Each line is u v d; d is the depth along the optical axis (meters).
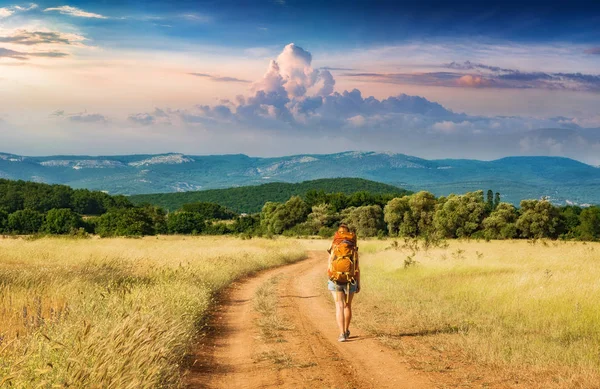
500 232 74.12
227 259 24.95
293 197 99.81
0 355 5.04
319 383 6.66
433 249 32.09
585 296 11.94
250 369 7.44
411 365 7.53
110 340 5.76
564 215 78.06
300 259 36.56
